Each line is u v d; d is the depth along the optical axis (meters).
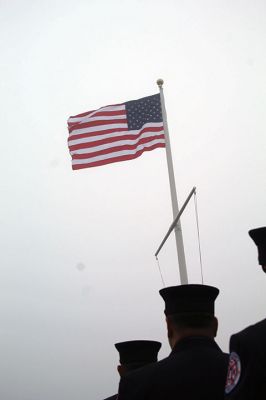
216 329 2.16
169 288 2.12
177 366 1.96
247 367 1.45
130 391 1.98
